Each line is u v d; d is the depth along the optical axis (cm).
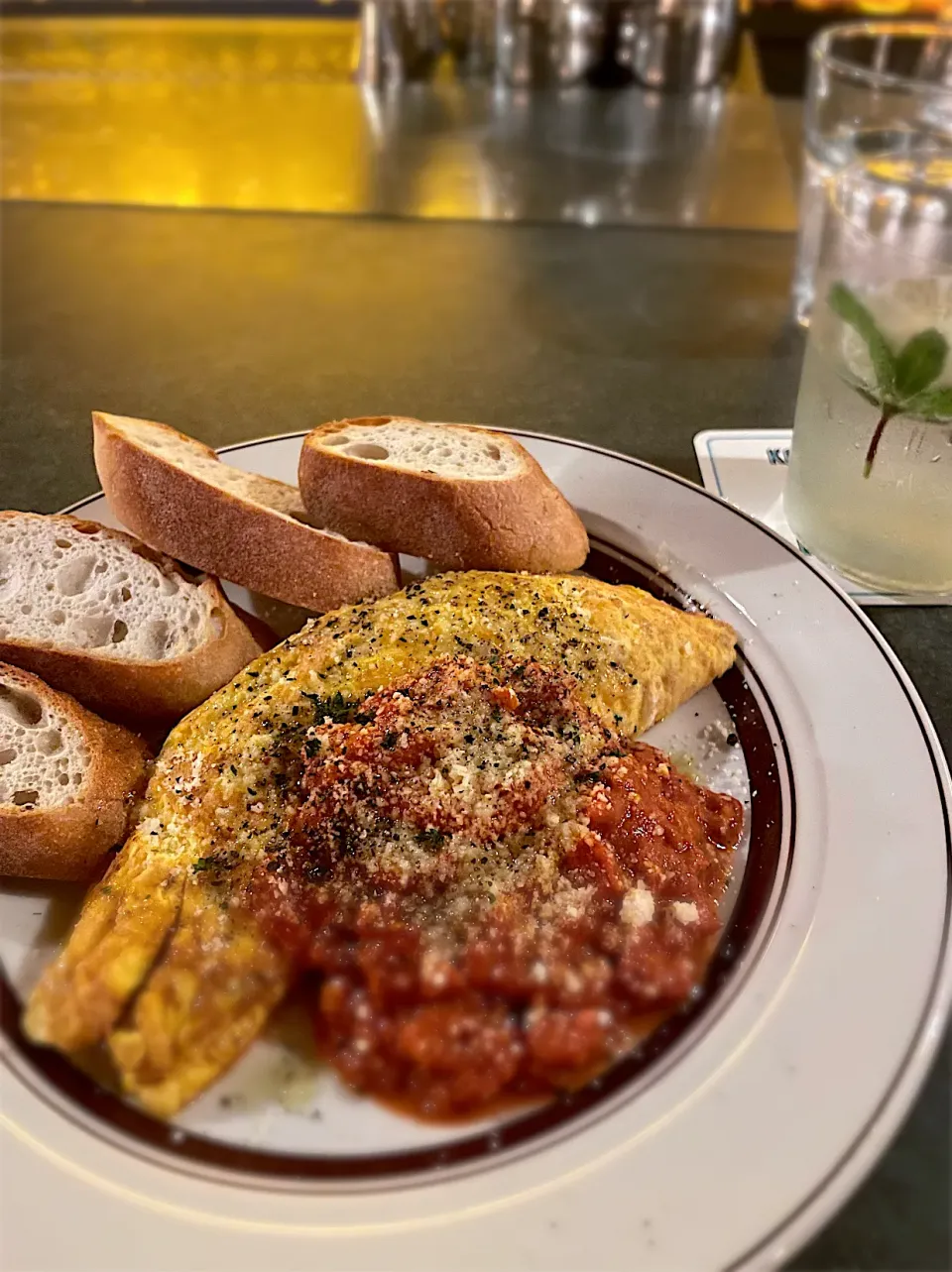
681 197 50
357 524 27
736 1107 17
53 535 27
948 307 23
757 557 27
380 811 21
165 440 30
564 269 45
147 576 27
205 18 66
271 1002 19
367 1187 17
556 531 27
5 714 23
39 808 21
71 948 20
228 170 53
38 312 43
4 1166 17
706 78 60
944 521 25
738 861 22
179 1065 18
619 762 22
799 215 48
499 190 51
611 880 20
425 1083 18
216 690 25
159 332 41
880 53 49
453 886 20
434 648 24
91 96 61
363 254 46
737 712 24
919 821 21
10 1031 19
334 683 23
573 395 37
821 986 18
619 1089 18
